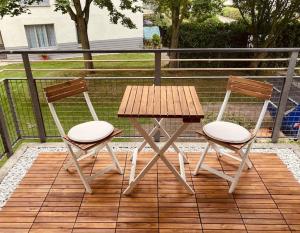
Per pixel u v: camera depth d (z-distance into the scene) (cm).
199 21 809
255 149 293
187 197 221
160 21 1079
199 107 197
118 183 238
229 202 217
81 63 1003
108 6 768
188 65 859
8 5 591
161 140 305
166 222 198
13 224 197
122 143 302
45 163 268
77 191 229
